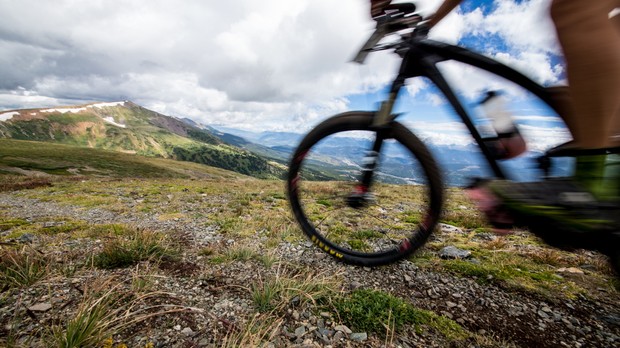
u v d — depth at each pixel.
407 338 2.42
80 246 4.28
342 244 4.54
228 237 5.12
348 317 2.58
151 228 5.78
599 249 1.62
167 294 2.82
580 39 1.38
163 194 13.29
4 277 2.89
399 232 5.30
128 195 13.11
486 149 1.92
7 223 6.43
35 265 3.28
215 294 2.92
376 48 2.21
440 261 4.00
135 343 2.15
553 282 3.52
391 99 2.22
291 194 2.95
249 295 2.91
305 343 2.26
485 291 3.28
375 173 2.49
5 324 2.28
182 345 2.16
